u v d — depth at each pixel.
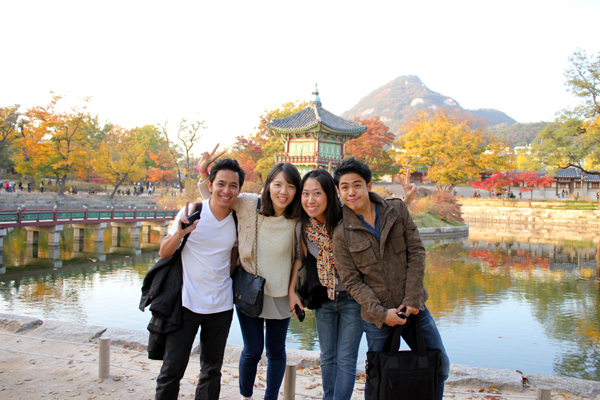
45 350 5.48
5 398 4.05
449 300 13.52
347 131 31.86
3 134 41.38
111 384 4.46
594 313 12.11
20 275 16.97
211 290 3.41
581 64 40.88
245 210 3.54
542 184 55.38
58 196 40.38
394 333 3.02
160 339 3.39
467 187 61.97
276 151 44.47
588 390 4.55
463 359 8.45
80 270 18.23
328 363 3.55
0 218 20.52
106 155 48.59
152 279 3.42
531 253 25.08
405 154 51.44
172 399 3.34
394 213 3.20
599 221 43.97
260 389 4.50
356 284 3.19
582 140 41.91
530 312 12.16
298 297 3.65
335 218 3.40
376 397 2.99
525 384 4.76
